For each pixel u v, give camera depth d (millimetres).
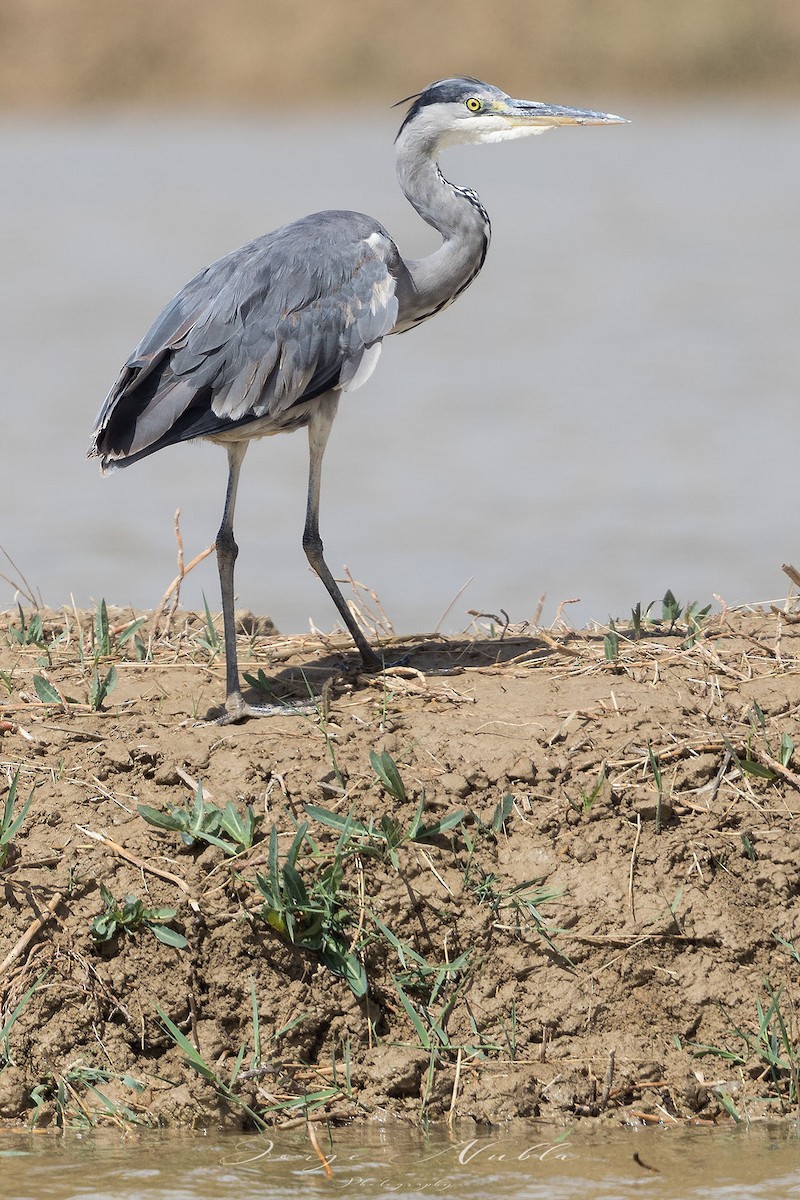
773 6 100750
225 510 11211
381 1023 9406
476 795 9898
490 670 11375
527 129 12633
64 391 35625
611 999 9352
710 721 10359
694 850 9672
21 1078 9195
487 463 30062
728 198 75000
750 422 32938
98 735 10430
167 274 52469
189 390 10930
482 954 9445
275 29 101312
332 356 11219
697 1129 8898
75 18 101500
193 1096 9047
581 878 9578
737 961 9398
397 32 100250
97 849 9672
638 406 34781
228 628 10922
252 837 9648
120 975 9391
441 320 46531
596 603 21188
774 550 23766
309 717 10641
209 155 90688
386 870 9562
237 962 9375
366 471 29719
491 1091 9062
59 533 25188
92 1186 8289
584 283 52219
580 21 100250
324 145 94250
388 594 21828
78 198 74688
